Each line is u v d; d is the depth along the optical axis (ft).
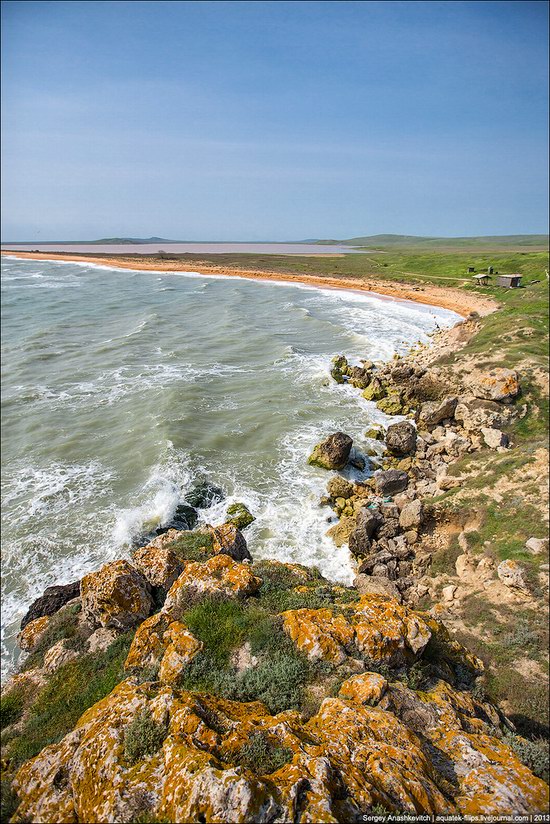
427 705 30.89
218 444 101.24
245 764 22.89
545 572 53.98
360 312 230.89
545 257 302.25
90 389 136.87
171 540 58.03
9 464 99.14
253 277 396.57
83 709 35.99
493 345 135.64
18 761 32.60
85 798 22.81
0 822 24.31
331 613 37.55
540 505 64.23
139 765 23.31
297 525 79.15
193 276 419.95
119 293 312.50
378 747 24.80
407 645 35.55
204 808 19.75
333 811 20.51
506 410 101.55
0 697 41.47
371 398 124.88
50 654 44.29
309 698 30.60
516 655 46.75
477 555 62.13
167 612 40.65
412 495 81.35
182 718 25.08
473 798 23.48
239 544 56.70
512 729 36.86
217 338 185.68
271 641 35.42
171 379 140.26
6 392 136.98
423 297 258.57
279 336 186.29
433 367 128.47
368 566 67.56
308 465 94.73
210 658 34.88
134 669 36.78
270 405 120.67
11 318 234.17
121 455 99.96
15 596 66.03
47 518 81.35
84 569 70.08
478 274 281.54
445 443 96.99
